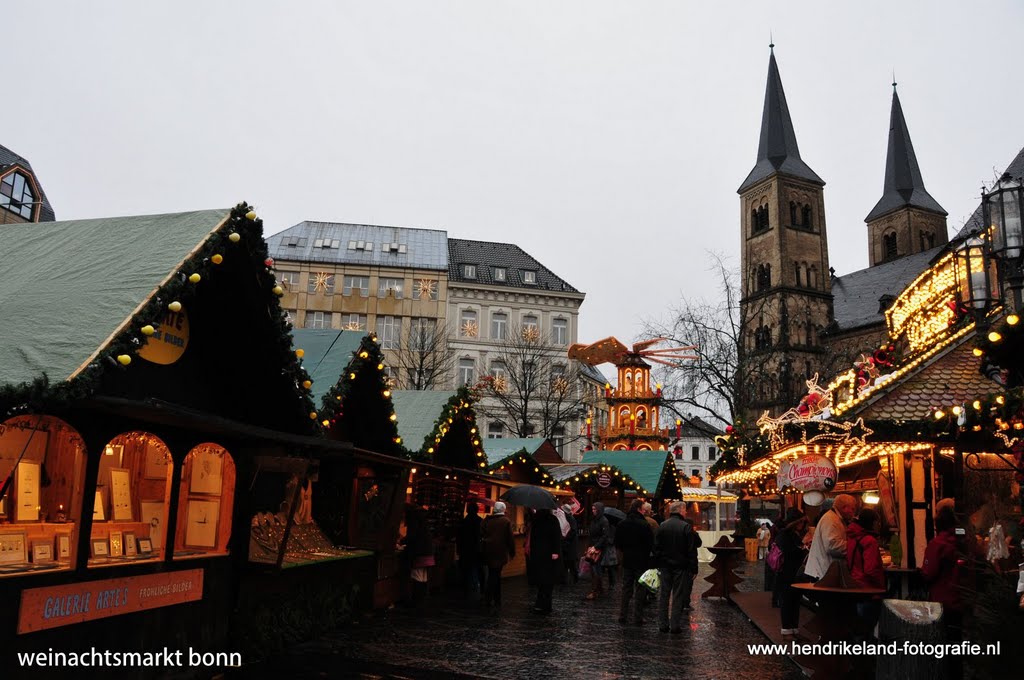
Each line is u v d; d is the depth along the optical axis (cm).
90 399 582
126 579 687
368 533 1205
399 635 1047
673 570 1146
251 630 866
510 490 1333
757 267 8169
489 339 6347
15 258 791
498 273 6694
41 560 617
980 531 1048
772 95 8500
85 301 652
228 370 841
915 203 8894
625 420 3853
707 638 1095
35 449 662
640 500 1245
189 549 825
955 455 1080
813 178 8206
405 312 6238
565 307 6506
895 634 633
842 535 912
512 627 1147
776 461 1407
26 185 3356
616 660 927
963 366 1130
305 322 6138
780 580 1069
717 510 3544
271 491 994
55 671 611
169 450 752
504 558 1359
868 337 7231
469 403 1614
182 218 777
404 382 5941
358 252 6391
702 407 3797
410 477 1496
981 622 679
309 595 1024
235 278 786
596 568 1568
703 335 3838
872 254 9219
